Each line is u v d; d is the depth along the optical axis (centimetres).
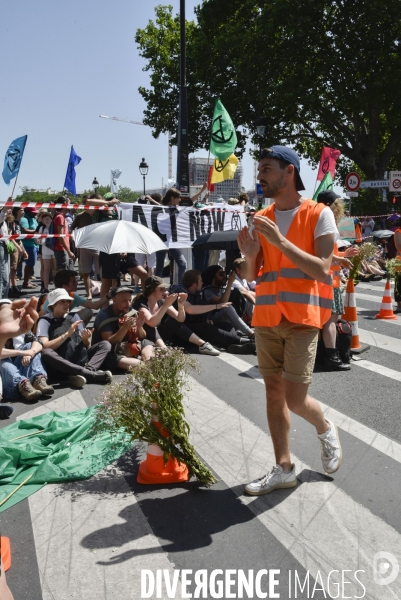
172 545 301
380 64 2375
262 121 1994
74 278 707
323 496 347
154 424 360
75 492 358
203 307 721
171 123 3209
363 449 416
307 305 322
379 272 1459
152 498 349
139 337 625
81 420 450
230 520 323
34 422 456
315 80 2511
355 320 706
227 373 614
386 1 2286
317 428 356
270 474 354
